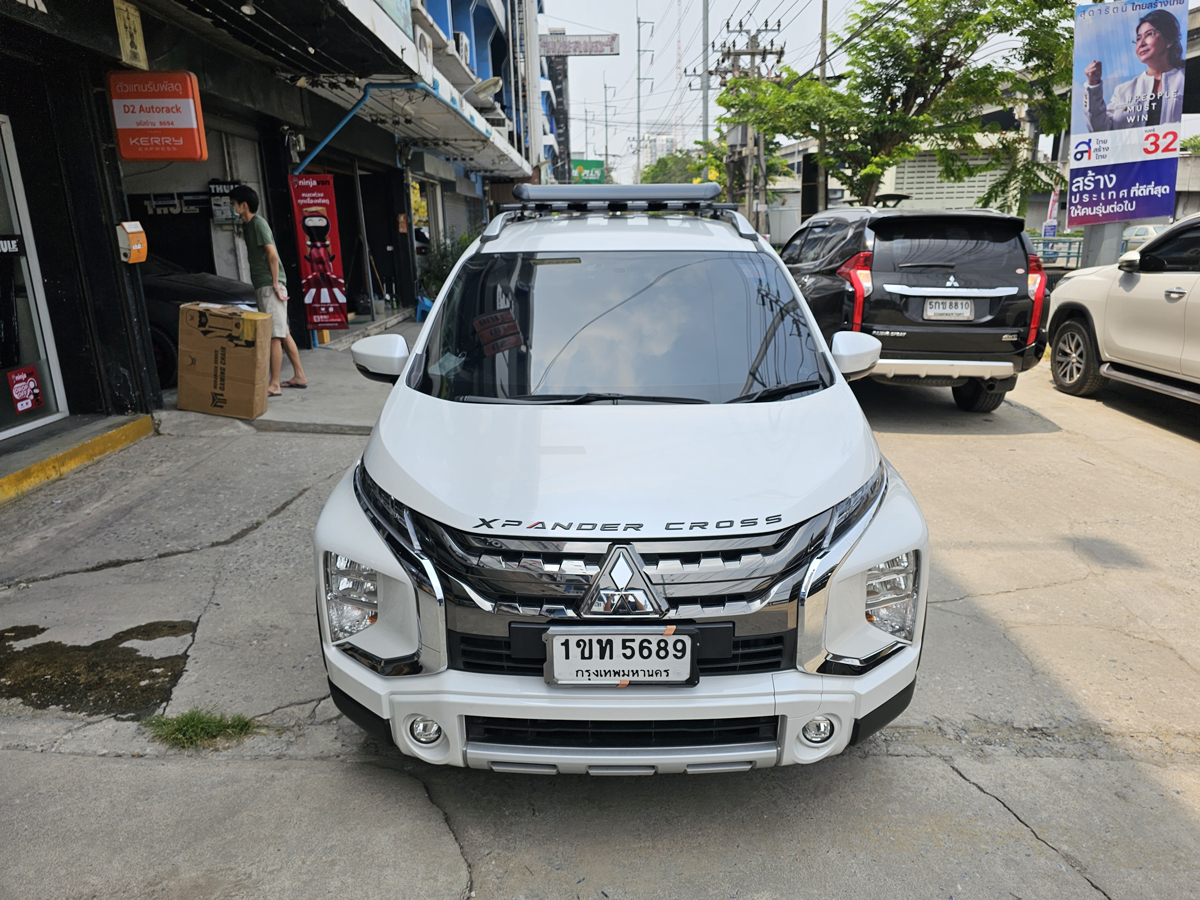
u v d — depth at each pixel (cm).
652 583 206
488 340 301
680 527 209
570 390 277
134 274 605
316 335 1028
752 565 209
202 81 700
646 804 252
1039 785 262
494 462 235
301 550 429
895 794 257
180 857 227
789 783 262
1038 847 235
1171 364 656
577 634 206
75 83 546
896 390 841
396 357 305
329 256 972
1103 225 1009
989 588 400
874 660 226
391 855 230
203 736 278
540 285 324
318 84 866
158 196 880
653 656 207
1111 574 414
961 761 274
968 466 583
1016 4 1738
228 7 575
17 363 564
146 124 573
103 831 237
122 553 423
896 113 1930
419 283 1570
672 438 246
